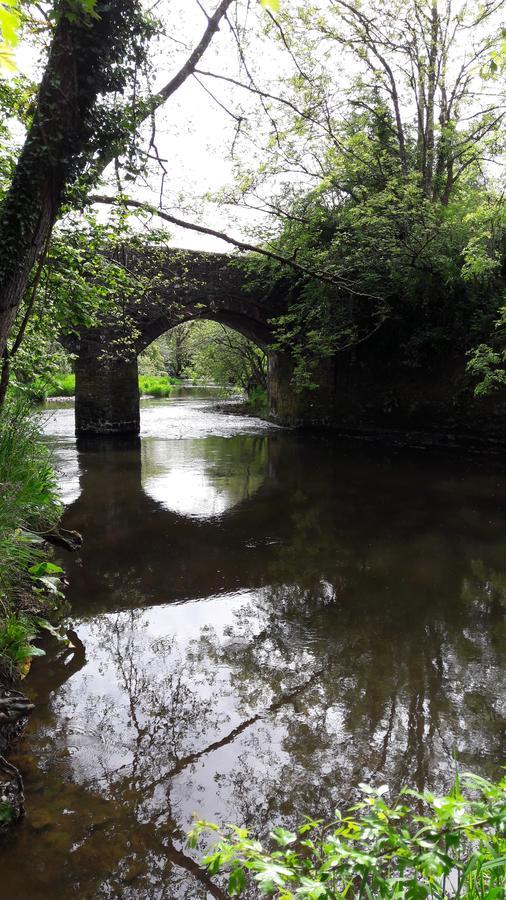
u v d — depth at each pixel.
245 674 4.09
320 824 2.65
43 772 3.03
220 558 6.51
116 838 2.59
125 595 5.46
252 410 23.22
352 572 6.09
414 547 6.89
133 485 10.24
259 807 2.79
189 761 3.13
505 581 5.81
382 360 16.66
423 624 4.89
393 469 11.84
